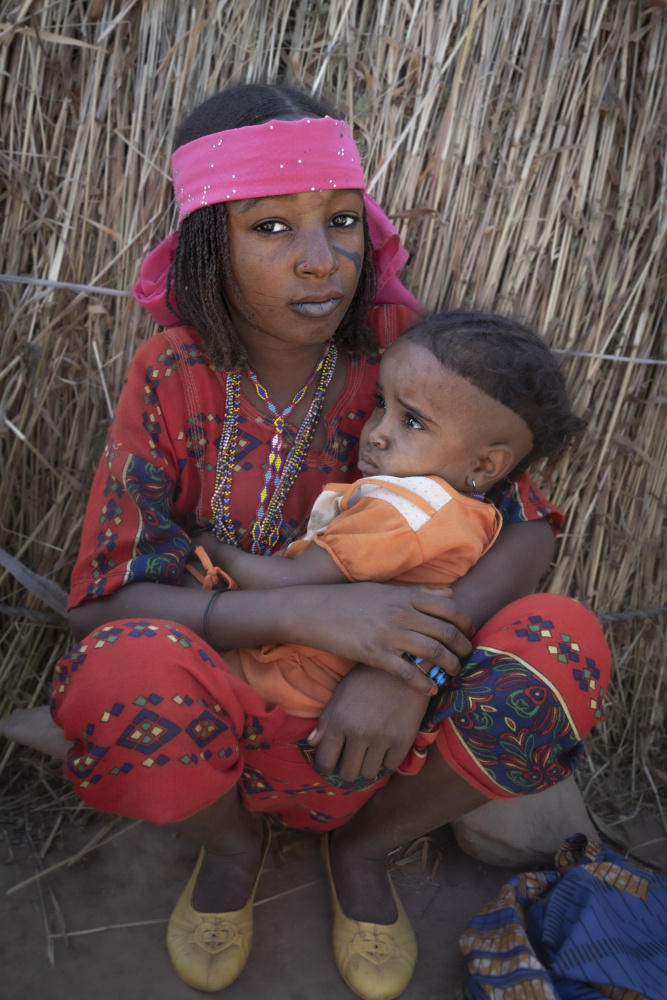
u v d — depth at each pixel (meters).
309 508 1.36
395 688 1.10
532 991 1.09
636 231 1.66
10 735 1.41
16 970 1.23
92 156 1.53
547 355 1.24
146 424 1.27
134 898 1.39
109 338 1.62
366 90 1.57
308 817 1.33
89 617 1.23
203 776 1.05
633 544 1.82
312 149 1.10
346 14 1.53
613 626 1.86
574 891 1.26
